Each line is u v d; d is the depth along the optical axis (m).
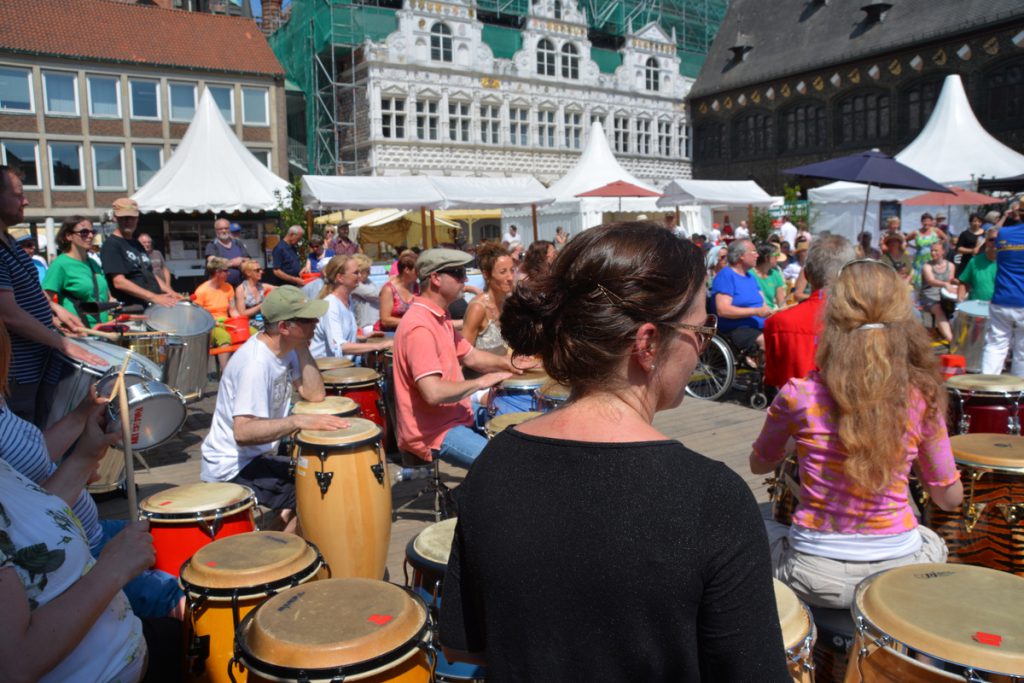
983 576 2.19
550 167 39.44
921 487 3.33
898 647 1.88
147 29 30.62
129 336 5.59
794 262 11.77
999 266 6.87
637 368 1.20
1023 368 6.90
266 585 2.43
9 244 4.07
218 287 9.00
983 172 17.94
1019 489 2.99
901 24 34.53
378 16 35.12
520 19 39.34
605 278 1.17
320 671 1.91
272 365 3.76
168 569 2.98
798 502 2.79
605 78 41.06
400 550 4.26
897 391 2.41
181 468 5.86
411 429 4.23
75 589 1.66
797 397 2.60
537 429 1.23
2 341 2.21
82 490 2.63
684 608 1.04
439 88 35.53
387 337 7.06
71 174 29.09
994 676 1.73
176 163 15.11
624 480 1.09
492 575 1.14
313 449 3.41
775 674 1.02
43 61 28.08
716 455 6.00
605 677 1.05
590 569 1.06
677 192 19.22
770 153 40.47
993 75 31.47
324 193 13.98
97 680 1.82
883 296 2.43
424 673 2.09
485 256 5.62
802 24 39.81
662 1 45.66
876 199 19.25
